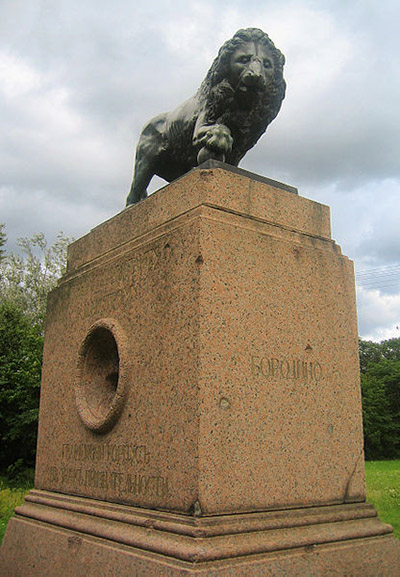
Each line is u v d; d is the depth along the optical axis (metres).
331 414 3.39
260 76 3.66
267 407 3.06
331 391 3.44
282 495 3.00
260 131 4.05
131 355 3.41
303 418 3.23
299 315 3.39
